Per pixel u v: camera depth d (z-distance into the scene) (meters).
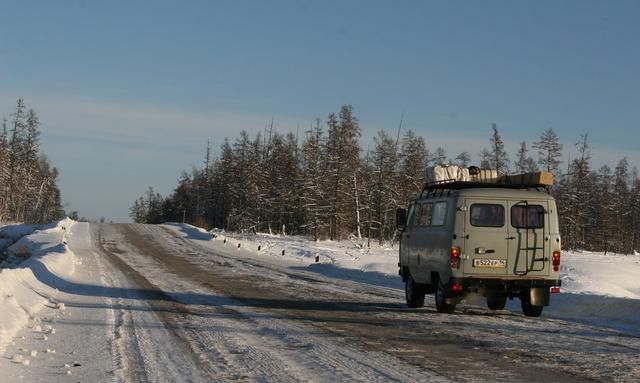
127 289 17.95
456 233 12.84
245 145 90.81
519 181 13.88
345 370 7.53
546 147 75.50
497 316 13.12
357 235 73.12
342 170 70.38
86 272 23.39
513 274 12.86
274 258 38.31
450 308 13.43
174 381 7.08
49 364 8.01
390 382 6.89
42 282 18.09
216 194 107.75
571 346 9.27
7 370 7.54
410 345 9.30
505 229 12.89
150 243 45.31
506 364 7.88
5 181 87.94
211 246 45.25
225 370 7.61
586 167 80.19
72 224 60.75
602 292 23.52
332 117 70.50
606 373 7.37
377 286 21.19
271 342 9.59
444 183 14.09
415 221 14.95
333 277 24.92
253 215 86.38
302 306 14.53
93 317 12.34
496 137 73.25
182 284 19.81
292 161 86.56
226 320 12.01
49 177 122.19
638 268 37.66
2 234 49.44
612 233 92.56
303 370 7.55
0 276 13.76
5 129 89.12
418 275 14.40
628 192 98.38
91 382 7.05
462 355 8.49
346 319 12.30
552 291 12.98
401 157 70.94
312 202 72.44
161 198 165.38
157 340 9.78
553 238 12.99
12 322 10.77
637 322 12.30
